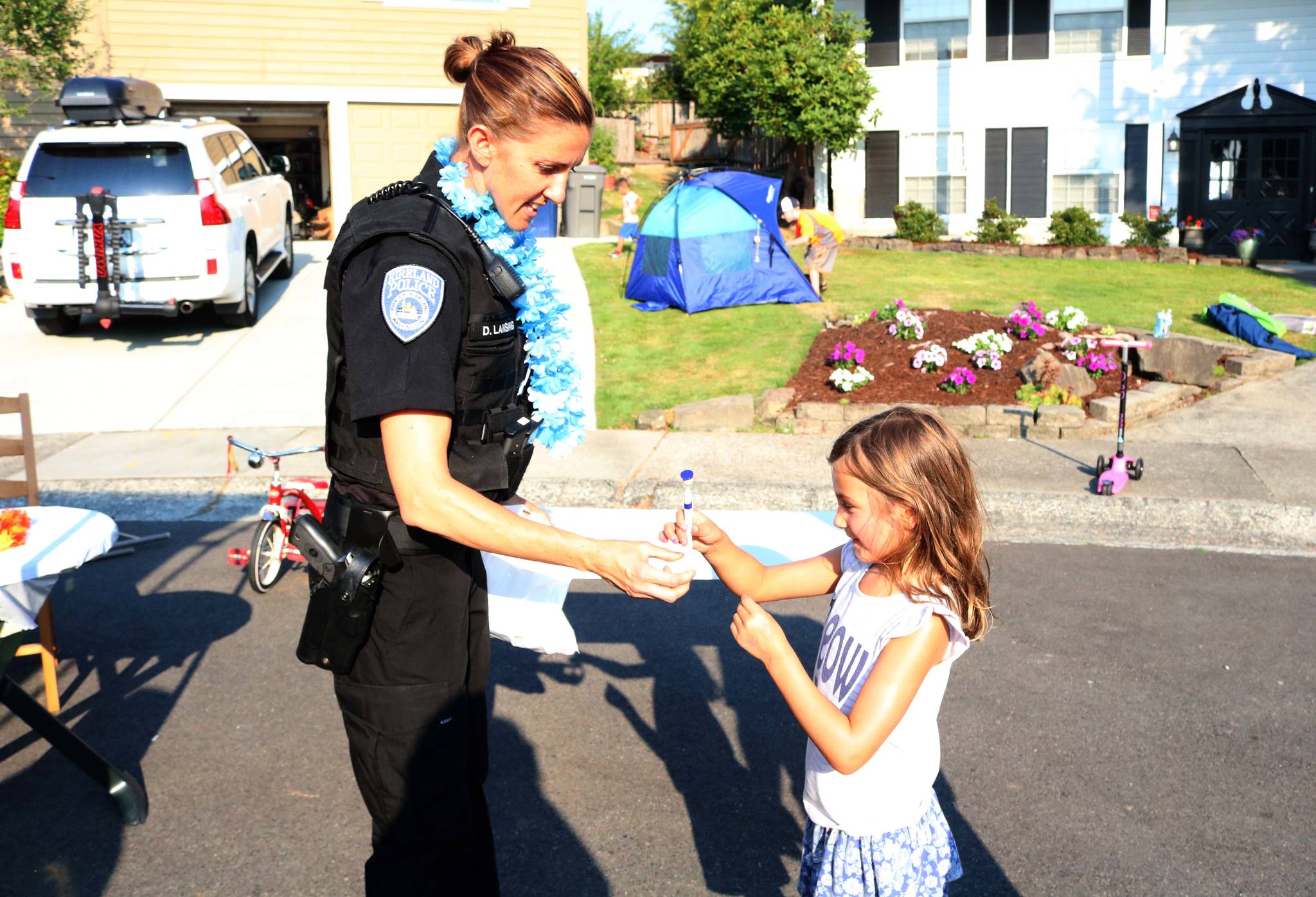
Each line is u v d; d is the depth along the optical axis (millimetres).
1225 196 20422
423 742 2322
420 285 1984
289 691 4613
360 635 2244
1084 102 20641
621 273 15039
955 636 2141
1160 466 7723
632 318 12547
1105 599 5531
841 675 2254
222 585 5934
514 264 2207
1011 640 5020
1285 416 8969
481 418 2215
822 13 20812
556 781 3855
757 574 2523
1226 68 20109
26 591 3635
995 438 8680
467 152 2139
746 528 3242
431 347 1988
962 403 9445
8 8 15109
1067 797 3703
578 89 2055
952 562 2139
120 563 6285
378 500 2246
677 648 5008
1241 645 4949
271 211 13516
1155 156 20516
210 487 7598
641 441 8664
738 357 10812
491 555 2557
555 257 16359
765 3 21562
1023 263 17609
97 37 17406
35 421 9273
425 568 2264
